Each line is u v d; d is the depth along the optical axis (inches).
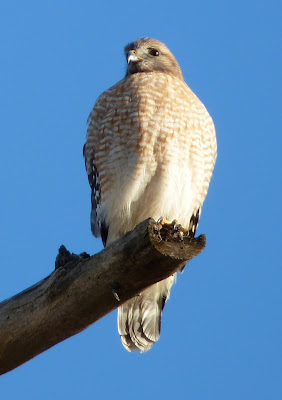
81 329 337.4
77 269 325.7
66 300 326.3
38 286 339.0
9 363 345.7
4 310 339.3
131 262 307.1
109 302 324.5
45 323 332.2
